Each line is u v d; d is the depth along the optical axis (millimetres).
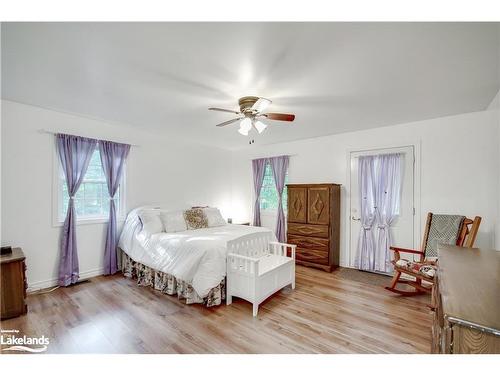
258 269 2479
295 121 3365
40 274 2922
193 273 2562
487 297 972
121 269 3670
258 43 1563
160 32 1454
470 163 2990
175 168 4473
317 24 1375
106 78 2080
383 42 1546
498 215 2623
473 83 2156
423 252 2953
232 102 2609
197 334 2055
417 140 3373
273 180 5137
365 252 3785
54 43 1568
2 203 2656
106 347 1875
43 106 2820
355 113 3012
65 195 3174
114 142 3533
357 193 3949
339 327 2180
